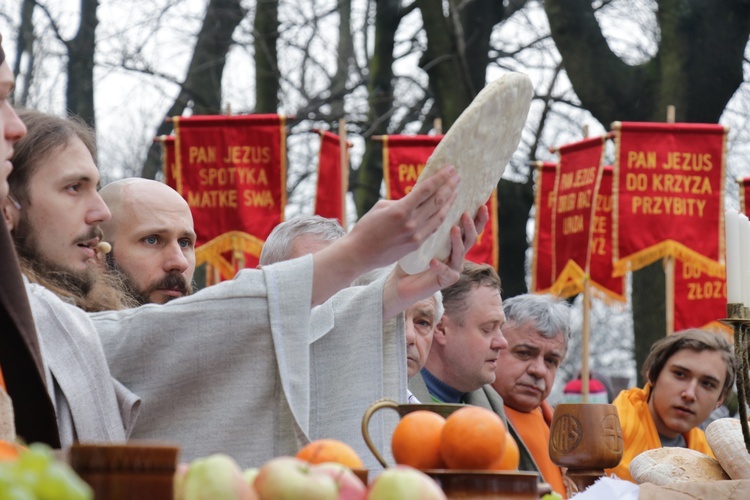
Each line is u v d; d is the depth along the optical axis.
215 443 2.68
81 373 2.60
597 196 11.44
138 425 2.70
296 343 2.71
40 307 2.63
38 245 2.97
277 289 2.72
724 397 5.56
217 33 17.95
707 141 10.20
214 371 2.70
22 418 2.36
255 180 9.89
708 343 5.39
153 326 2.70
